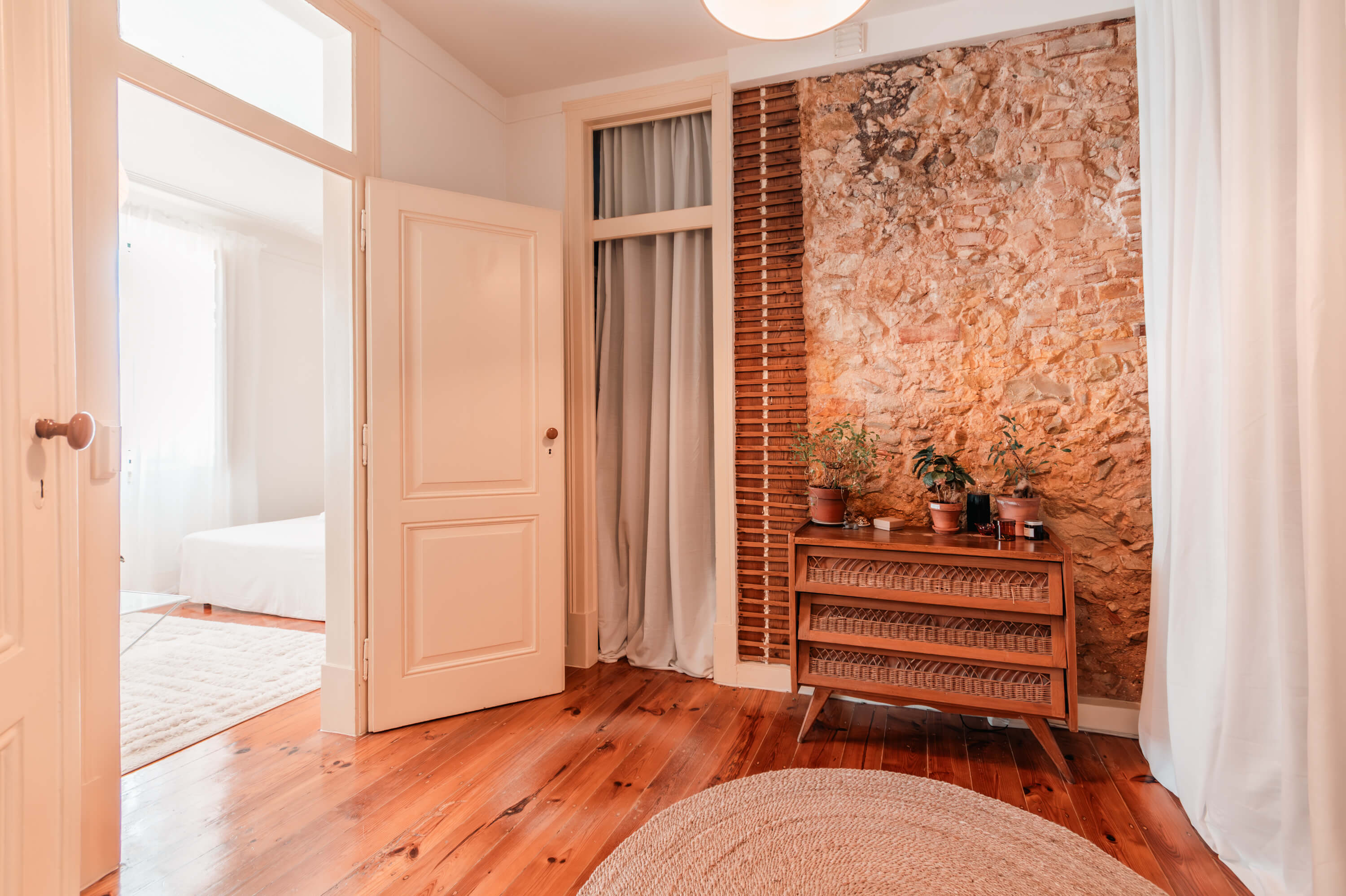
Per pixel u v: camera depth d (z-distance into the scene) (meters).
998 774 2.06
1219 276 1.73
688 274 2.95
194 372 4.57
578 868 1.60
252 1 2.30
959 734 2.34
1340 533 1.24
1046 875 1.55
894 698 2.20
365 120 2.37
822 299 2.71
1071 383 2.39
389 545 2.36
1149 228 2.11
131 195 4.24
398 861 1.63
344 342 2.37
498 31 2.65
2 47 0.87
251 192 4.33
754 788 1.95
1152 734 2.04
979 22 2.44
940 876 1.55
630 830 1.76
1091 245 2.37
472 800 1.91
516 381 2.62
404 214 2.39
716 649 2.82
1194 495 1.78
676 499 2.91
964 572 2.12
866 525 2.52
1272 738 1.52
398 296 2.38
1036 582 2.04
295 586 3.80
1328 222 1.24
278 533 4.16
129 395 4.24
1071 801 1.90
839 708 2.58
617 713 2.52
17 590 0.89
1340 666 1.24
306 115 3.11
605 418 3.09
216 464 4.66
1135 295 2.31
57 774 0.97
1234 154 1.54
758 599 2.81
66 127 1.02
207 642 3.36
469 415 2.52
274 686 2.77
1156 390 2.07
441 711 2.46
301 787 1.97
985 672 2.11
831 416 2.70
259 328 4.99
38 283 0.94
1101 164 2.36
